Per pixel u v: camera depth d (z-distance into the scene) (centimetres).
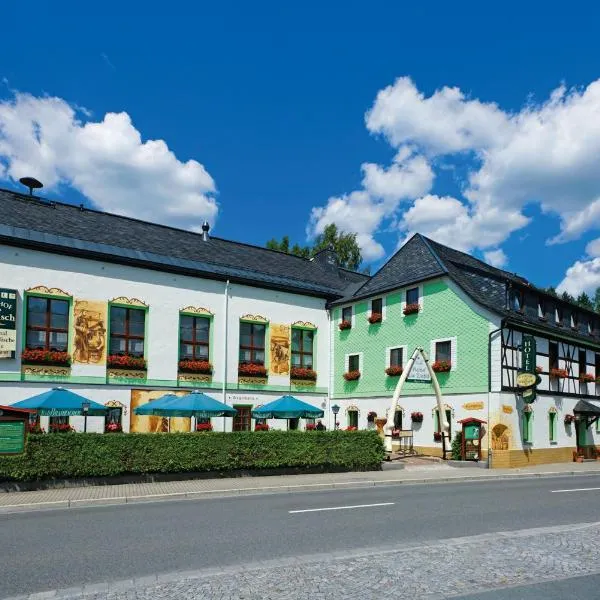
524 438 2452
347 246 5178
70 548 827
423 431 2586
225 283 2758
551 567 701
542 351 2655
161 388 2500
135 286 2486
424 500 1337
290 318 2989
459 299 2508
